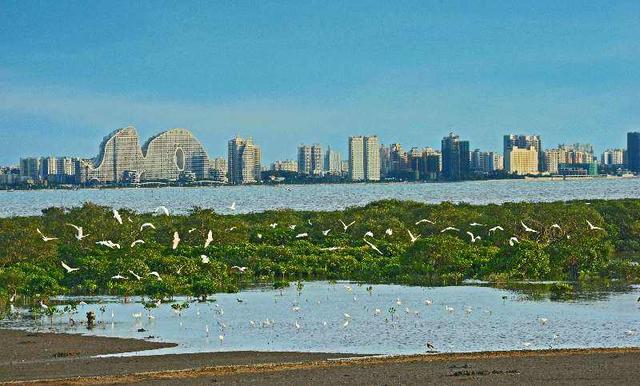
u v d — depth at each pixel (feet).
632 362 179.63
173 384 167.22
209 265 315.37
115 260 317.22
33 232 388.57
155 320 236.63
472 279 318.04
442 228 437.99
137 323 232.73
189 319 237.45
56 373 178.60
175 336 215.10
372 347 200.34
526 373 172.04
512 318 232.94
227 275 317.22
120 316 244.01
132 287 286.46
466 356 187.21
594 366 176.96
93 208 529.45
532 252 321.52
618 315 234.79
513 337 209.05
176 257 335.47
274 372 175.42
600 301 258.98
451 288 294.46
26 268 324.60
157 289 275.80
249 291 293.23
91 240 395.75
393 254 376.48
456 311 245.24
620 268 315.78
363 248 384.68
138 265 303.89
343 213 572.92
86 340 211.20
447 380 167.32
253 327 224.33
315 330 220.23
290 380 168.55
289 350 198.18
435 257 327.67
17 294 285.84
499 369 175.42
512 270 317.22
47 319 240.94
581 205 533.14
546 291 282.15
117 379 171.22
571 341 204.23
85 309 258.37
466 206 614.75
